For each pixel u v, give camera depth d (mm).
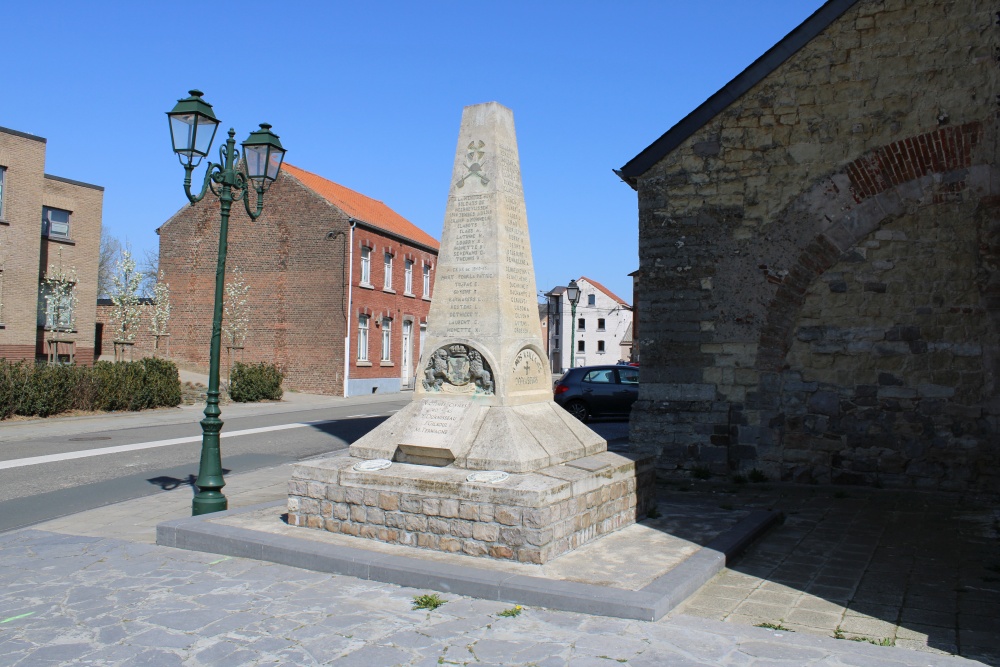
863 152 10289
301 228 33062
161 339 34281
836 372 10375
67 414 21406
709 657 4441
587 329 79812
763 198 10719
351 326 32781
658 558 6301
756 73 10734
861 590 5844
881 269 10211
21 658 4430
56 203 28547
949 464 9906
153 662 4371
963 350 9883
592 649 4547
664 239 11164
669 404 11023
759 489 10109
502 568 5895
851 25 10367
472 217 7586
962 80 9883
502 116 7676
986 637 4840
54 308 27750
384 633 4801
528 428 7086
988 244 9758
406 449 7125
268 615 5117
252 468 12766
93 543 7070
